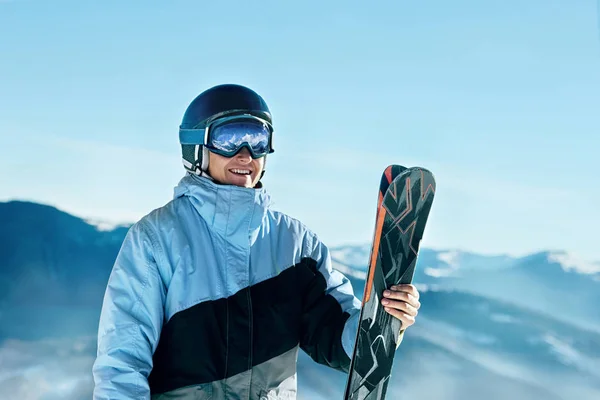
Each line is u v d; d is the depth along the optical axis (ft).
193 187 7.23
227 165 7.34
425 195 7.84
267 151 7.53
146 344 6.69
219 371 6.86
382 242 7.66
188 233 7.07
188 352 6.79
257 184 7.61
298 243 7.58
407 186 7.79
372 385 7.43
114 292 6.78
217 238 7.15
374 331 7.45
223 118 7.29
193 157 7.43
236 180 7.38
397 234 7.74
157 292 6.83
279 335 7.17
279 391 7.14
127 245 6.95
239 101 7.37
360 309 7.57
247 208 7.16
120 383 6.48
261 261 7.27
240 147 7.28
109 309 6.73
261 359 7.03
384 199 7.72
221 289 6.99
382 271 7.60
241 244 7.16
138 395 6.47
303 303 7.57
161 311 6.86
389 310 7.54
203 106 7.38
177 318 6.83
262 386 7.03
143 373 6.61
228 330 6.91
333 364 7.61
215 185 7.18
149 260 6.84
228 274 7.06
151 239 6.90
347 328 7.49
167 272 6.89
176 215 7.14
